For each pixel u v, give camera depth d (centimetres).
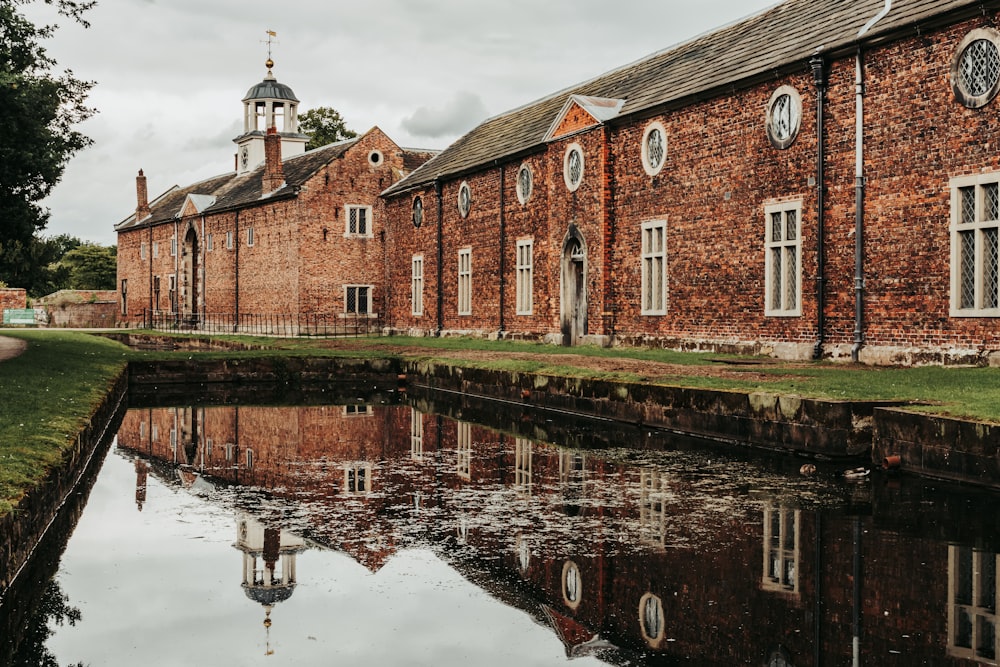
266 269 4569
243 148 5484
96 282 8512
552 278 2864
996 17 1509
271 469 1188
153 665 543
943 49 1608
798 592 662
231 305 4944
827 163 1869
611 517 886
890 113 1717
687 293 2298
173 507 959
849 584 677
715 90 2158
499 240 3253
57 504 899
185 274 5488
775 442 1240
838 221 1844
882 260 1741
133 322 6319
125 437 1522
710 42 2512
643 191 2458
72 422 1133
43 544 805
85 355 2394
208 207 5181
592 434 1466
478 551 774
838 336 1848
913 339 1678
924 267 1653
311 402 2088
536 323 3006
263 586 689
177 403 2078
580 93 3095
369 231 4406
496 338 3262
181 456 1312
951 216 1593
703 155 2230
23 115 1549
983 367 1506
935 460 1002
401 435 1505
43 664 545
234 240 4884
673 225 2342
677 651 559
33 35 1620
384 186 4438
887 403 1130
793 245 1969
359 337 4044
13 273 1875
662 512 900
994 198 1531
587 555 759
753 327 2081
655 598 657
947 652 550
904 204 1691
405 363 2570
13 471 800
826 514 877
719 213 2180
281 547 798
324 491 1038
